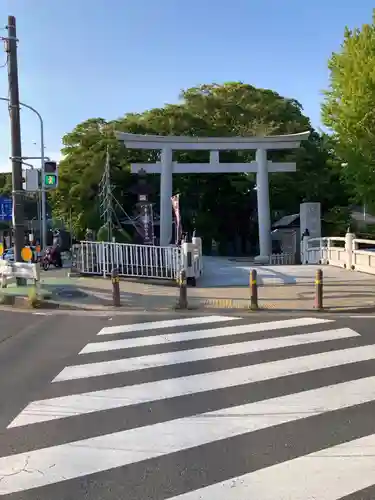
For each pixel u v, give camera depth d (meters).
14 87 13.77
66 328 9.51
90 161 33.00
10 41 13.65
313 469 3.90
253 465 3.97
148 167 25.31
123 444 4.39
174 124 33.00
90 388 5.93
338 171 25.56
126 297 12.82
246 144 25.45
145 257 15.77
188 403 5.40
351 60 19.58
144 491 3.61
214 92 35.94
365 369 6.62
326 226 31.89
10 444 4.41
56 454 4.21
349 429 4.66
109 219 24.33
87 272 16.66
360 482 3.70
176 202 18.47
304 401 5.42
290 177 33.09
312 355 7.36
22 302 12.41
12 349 7.89
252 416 5.01
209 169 25.52
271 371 6.56
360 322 9.88
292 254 28.58
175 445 4.36
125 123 34.25
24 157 14.05
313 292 13.46
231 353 7.52
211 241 40.00
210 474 3.84
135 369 6.71
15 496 3.56
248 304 11.88
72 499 3.51
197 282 15.52
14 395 5.71
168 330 9.25
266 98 35.72
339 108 19.94
